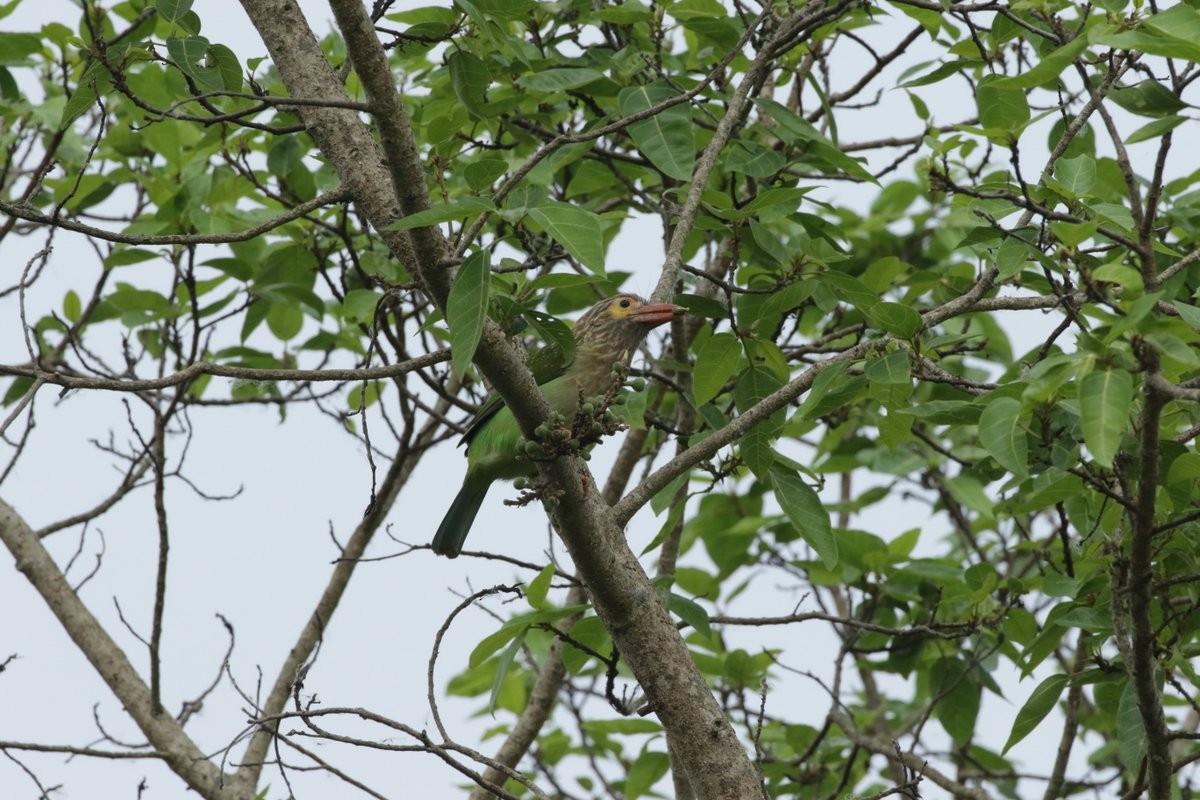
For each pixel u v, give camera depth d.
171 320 12.46
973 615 10.68
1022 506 8.73
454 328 6.49
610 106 11.84
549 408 7.52
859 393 9.46
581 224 6.70
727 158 10.26
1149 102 7.59
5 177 12.12
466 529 10.86
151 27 12.30
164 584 10.98
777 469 9.51
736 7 11.34
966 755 13.20
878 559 12.20
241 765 9.04
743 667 12.70
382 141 6.97
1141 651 7.64
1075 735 11.34
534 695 11.73
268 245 12.68
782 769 12.30
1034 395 6.50
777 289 10.10
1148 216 6.88
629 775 12.21
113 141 12.96
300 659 11.88
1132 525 7.32
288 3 8.51
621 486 12.69
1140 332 6.43
